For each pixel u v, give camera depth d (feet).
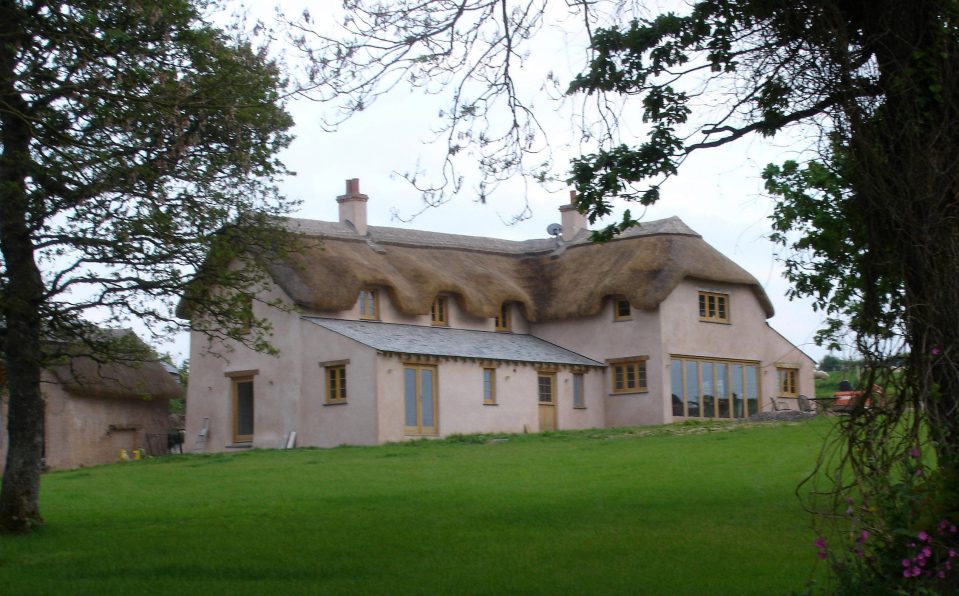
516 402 138.62
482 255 162.91
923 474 30.42
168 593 39.91
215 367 137.49
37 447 54.90
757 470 74.33
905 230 31.09
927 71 31.96
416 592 39.45
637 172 43.29
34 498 54.75
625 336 150.10
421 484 73.61
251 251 54.80
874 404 30.78
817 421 118.01
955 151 31.63
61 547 50.26
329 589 40.19
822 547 31.22
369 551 47.75
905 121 31.68
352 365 125.90
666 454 88.94
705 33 42.39
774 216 48.70
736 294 157.28
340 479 79.05
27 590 40.86
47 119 49.57
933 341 30.48
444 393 130.93
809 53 33.65
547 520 55.21
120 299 52.26
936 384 29.81
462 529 53.11
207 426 137.18
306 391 129.39
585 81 42.39
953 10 32.04
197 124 51.19
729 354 154.71
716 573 41.24
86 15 46.70
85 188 49.06
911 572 28.76
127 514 62.03
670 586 39.22
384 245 148.97
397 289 140.36
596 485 69.56
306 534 52.80
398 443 120.37
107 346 54.13
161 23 49.37
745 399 156.04
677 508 57.98
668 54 43.39
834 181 39.63
